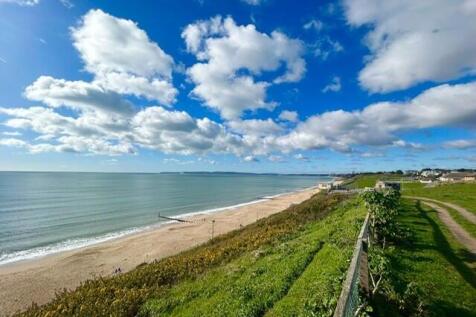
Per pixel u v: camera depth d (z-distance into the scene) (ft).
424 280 34.88
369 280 32.78
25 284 87.30
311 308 28.73
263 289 40.14
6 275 94.63
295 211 139.54
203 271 62.28
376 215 52.44
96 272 97.30
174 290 50.34
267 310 35.01
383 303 29.27
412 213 86.07
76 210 239.71
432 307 28.68
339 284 30.83
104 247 129.08
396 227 52.29
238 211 243.19
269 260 53.93
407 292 29.53
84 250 124.26
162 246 129.29
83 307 47.16
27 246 134.41
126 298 48.14
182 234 153.99
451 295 31.50
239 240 91.04
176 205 290.97
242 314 34.50
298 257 50.67
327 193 200.13
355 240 51.70
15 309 71.56
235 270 53.52
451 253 46.11
